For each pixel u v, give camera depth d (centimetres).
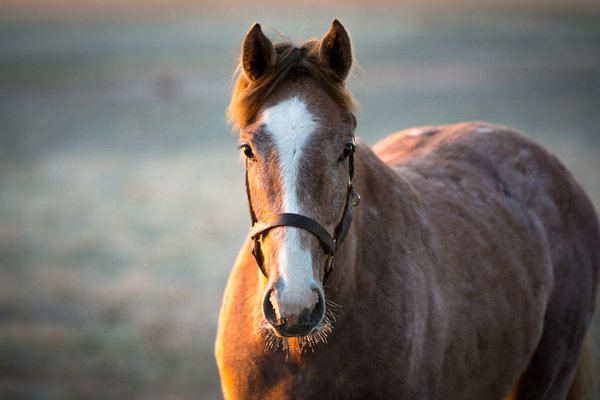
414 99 4188
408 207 465
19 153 3086
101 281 1483
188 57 6425
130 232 1861
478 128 592
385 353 413
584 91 4225
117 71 5691
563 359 568
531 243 538
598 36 7000
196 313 1288
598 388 927
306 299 352
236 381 425
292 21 9375
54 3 13612
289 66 388
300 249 360
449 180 533
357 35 7744
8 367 1070
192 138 3269
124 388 999
